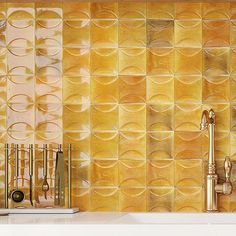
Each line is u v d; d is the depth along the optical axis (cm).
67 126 233
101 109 233
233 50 232
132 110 232
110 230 179
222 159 231
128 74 233
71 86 233
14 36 234
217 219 220
